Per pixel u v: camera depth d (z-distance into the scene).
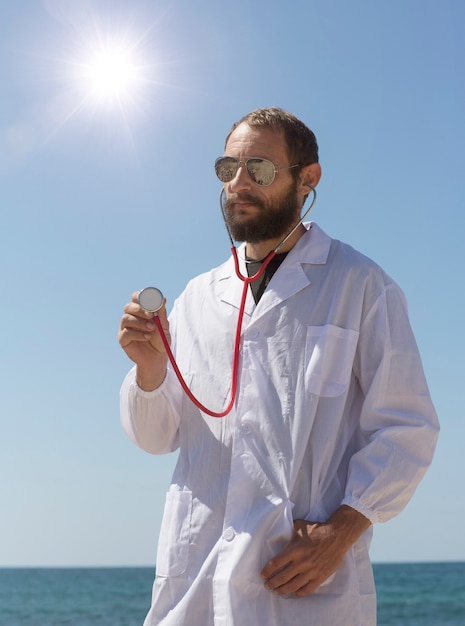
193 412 2.74
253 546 2.42
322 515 2.46
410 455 2.49
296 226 2.79
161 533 2.69
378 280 2.70
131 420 2.85
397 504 2.46
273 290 2.72
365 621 2.44
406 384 2.60
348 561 2.44
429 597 48.28
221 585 2.42
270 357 2.64
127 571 82.00
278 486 2.49
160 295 2.66
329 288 2.68
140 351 2.71
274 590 2.38
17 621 42.62
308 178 2.83
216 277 2.95
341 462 2.56
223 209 2.83
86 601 48.81
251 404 2.60
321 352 2.59
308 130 2.84
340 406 2.55
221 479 2.60
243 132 2.77
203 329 2.83
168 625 2.50
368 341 2.64
